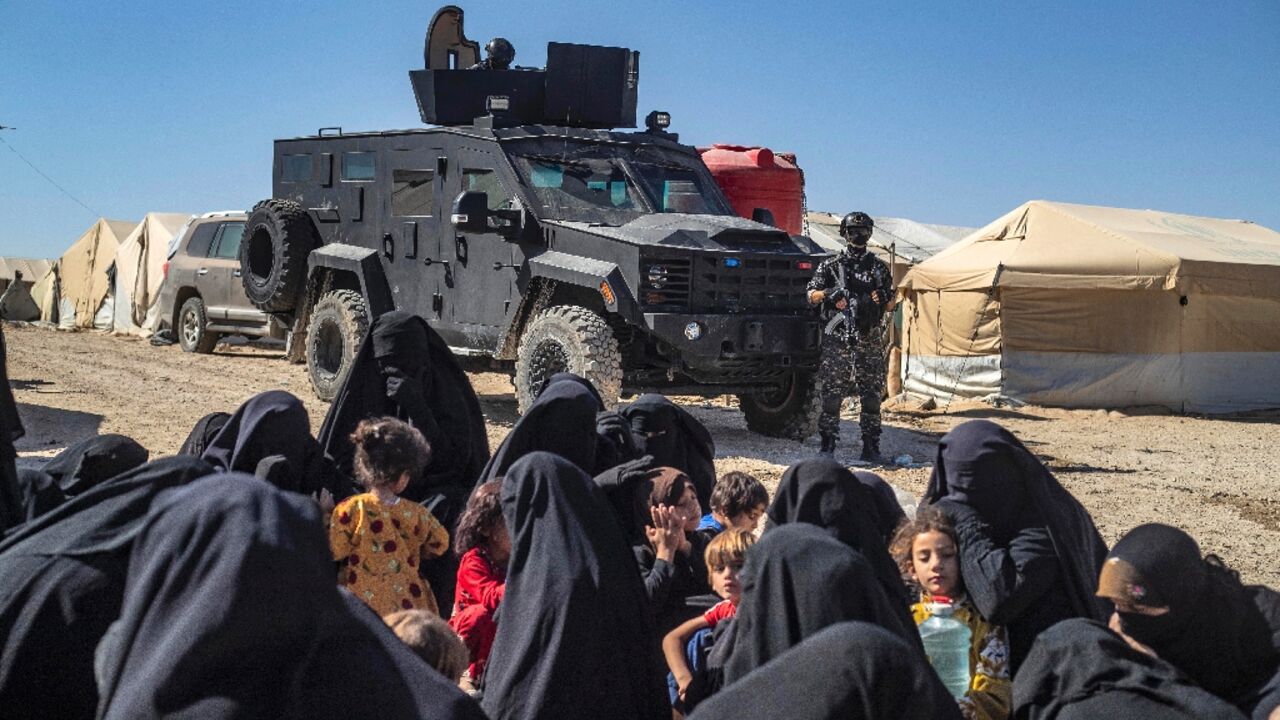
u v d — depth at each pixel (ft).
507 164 38.86
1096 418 55.88
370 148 44.16
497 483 15.03
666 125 43.55
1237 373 60.39
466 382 20.92
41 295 103.45
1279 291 60.18
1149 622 10.37
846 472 12.00
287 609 7.13
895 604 11.53
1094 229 59.98
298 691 7.20
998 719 12.15
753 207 46.52
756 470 33.91
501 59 43.60
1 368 15.25
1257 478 37.93
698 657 13.24
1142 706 9.49
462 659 10.61
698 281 36.50
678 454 20.22
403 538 14.96
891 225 91.09
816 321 37.99
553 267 36.91
